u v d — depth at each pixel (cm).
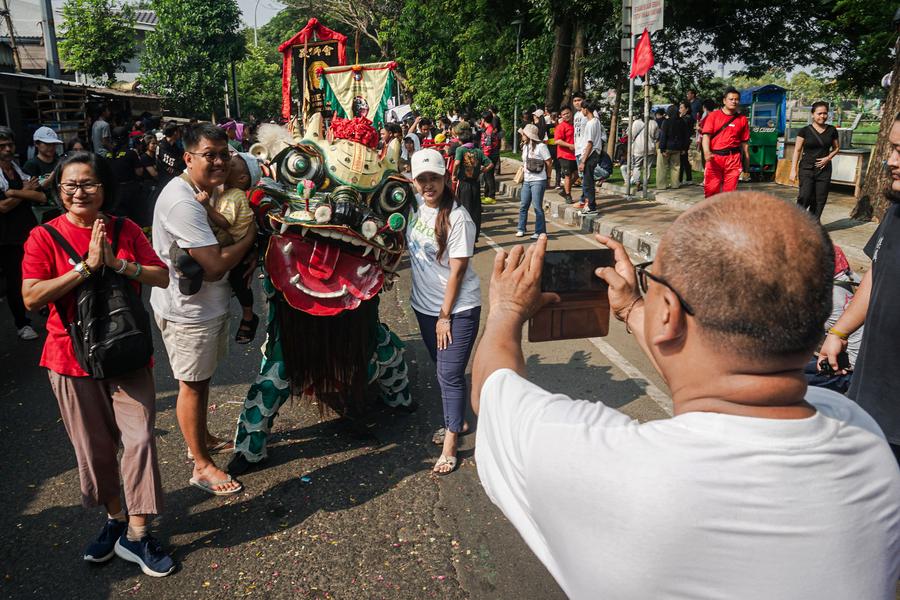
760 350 101
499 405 124
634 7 1287
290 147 392
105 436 320
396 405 484
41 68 3098
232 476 406
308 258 404
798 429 104
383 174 409
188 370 371
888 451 113
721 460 101
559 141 1383
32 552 342
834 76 2173
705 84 2241
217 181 357
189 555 337
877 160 1004
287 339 412
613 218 1163
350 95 886
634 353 590
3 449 446
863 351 258
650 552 100
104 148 1344
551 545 112
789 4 2025
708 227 105
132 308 302
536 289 142
